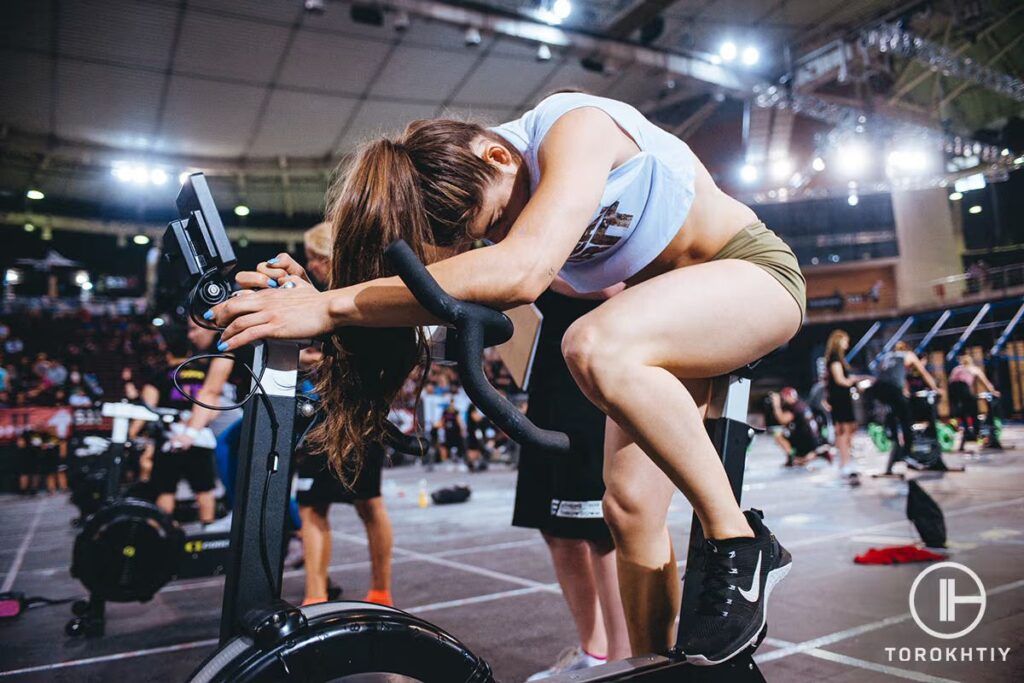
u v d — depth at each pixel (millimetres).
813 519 4523
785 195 17875
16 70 10680
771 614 2404
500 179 1193
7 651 2559
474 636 2396
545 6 9836
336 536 5238
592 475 1890
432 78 11523
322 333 994
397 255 861
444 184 1149
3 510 8727
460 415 12141
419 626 1004
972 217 19750
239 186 17750
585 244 1270
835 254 23953
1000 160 15297
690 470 1169
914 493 3363
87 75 10906
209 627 2842
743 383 1364
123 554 2805
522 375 1855
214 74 11016
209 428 4164
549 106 1194
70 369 14977
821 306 23703
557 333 2047
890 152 15805
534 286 977
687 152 1315
